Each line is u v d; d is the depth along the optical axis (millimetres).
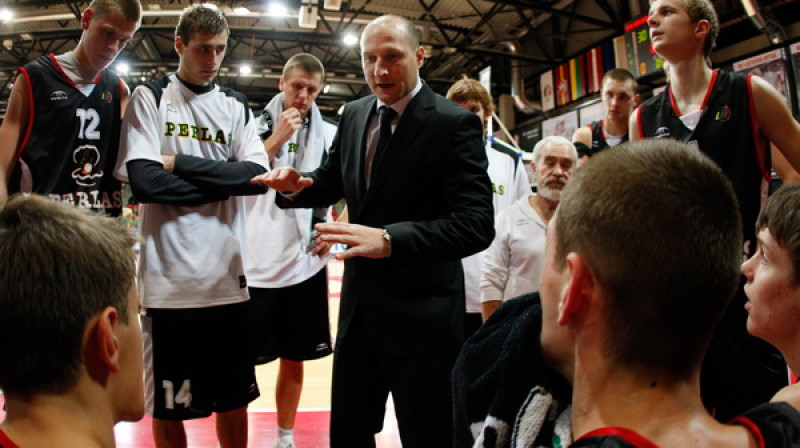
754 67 6797
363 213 1626
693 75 1737
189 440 2650
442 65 13445
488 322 849
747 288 1097
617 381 549
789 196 1030
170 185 1933
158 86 2078
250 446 2629
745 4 6672
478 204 1529
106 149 2195
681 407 542
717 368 1506
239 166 2072
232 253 2104
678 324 528
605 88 3471
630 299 528
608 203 537
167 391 1968
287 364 2617
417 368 1546
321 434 2773
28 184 2055
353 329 1638
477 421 745
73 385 759
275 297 2578
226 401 2039
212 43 2070
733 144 1656
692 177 541
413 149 1577
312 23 8953
